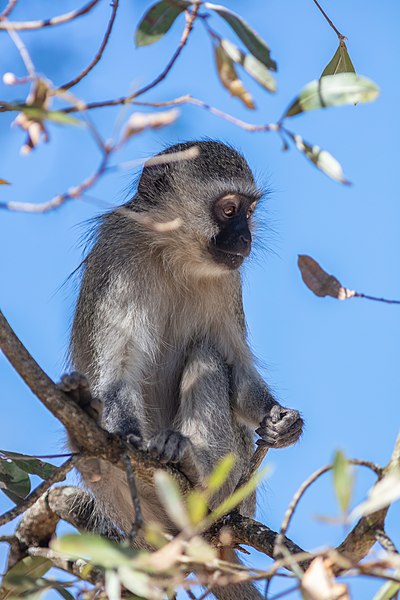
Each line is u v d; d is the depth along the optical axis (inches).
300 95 272.7
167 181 536.7
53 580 307.6
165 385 526.3
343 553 302.0
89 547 231.8
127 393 473.4
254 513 532.4
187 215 521.7
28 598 298.0
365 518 300.4
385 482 238.4
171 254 519.5
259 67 270.1
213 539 398.6
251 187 541.3
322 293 311.6
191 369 511.8
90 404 356.8
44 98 240.5
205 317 532.4
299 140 270.7
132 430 460.1
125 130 233.1
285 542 358.9
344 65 368.2
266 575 250.2
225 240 521.7
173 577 251.6
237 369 532.1
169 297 525.0
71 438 375.9
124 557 232.1
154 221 518.6
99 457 353.1
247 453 540.4
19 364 333.4
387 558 240.2
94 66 296.4
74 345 513.7
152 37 287.0
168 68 281.0
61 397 341.1
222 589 473.7
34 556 366.0
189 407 501.4
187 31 282.0
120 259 505.0
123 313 494.9
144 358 495.2
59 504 429.7
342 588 239.3
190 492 419.8
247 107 275.0
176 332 529.3
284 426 469.4
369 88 271.9
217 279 530.6
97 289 499.8
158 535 258.2
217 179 533.0
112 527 465.1
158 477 241.8
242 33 273.4
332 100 272.1
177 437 421.7
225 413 503.2
